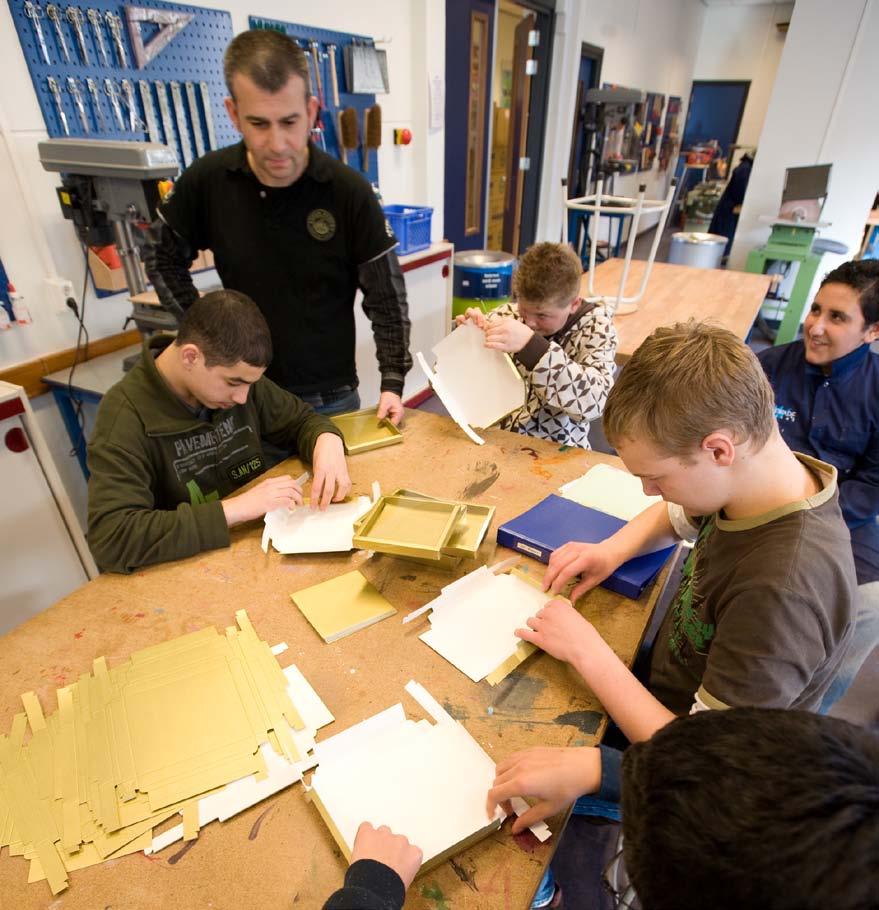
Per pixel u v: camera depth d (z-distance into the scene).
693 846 0.35
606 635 0.81
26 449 1.57
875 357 1.49
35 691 0.72
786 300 4.21
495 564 0.95
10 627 1.65
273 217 1.46
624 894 0.75
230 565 0.94
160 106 1.95
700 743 0.39
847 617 0.64
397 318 1.63
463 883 0.54
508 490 1.14
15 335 1.82
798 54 3.77
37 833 0.57
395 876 0.51
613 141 5.77
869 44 3.60
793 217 3.75
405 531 0.94
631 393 0.67
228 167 1.42
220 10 2.05
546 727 0.68
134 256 1.79
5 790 0.61
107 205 1.64
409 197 3.30
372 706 0.71
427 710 0.70
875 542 1.42
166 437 1.13
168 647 0.78
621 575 0.88
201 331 1.01
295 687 0.72
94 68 1.76
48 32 1.65
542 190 5.12
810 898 0.31
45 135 1.72
